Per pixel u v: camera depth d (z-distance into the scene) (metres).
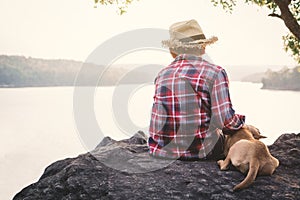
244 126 3.78
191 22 3.71
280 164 3.99
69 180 3.72
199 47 3.64
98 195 3.49
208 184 3.43
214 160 3.84
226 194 3.31
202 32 3.72
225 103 3.50
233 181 3.45
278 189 3.35
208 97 3.55
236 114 3.64
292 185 3.45
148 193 3.38
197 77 3.54
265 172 3.52
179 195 3.34
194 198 3.31
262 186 3.39
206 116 3.59
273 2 5.30
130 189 3.45
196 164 3.74
